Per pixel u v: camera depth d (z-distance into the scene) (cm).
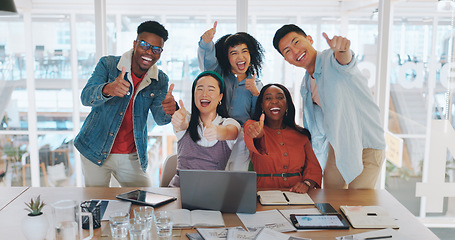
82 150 317
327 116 302
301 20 353
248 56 316
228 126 315
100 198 251
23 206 238
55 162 387
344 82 296
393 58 371
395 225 211
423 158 386
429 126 380
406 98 377
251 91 319
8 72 372
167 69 360
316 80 307
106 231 203
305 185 276
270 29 352
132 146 325
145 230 189
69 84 376
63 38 369
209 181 225
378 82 349
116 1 349
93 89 296
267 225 211
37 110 379
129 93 311
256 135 296
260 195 255
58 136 384
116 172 328
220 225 209
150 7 352
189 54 360
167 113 318
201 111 314
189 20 356
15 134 382
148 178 335
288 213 229
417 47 371
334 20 353
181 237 199
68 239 183
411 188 393
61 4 363
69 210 184
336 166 308
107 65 313
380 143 304
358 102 299
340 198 257
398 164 379
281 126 304
